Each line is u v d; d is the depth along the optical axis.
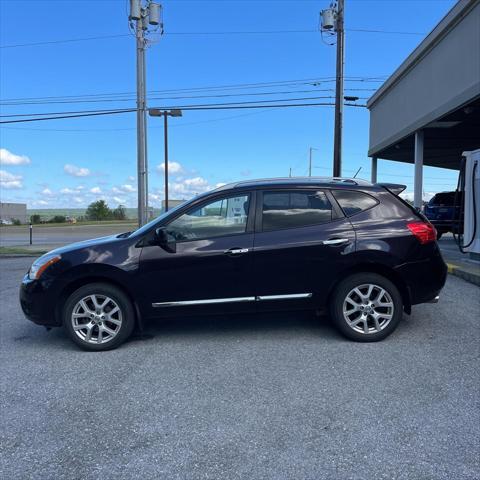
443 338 5.19
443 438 3.11
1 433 3.32
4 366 4.68
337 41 18.11
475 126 13.87
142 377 4.29
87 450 3.08
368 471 2.77
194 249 5.04
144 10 18.47
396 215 5.23
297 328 5.67
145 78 18.95
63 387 4.11
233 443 3.12
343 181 5.43
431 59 12.73
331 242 5.04
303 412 3.53
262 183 5.28
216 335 5.49
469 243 9.55
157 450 3.06
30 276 5.21
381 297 5.09
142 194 19.17
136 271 5.01
